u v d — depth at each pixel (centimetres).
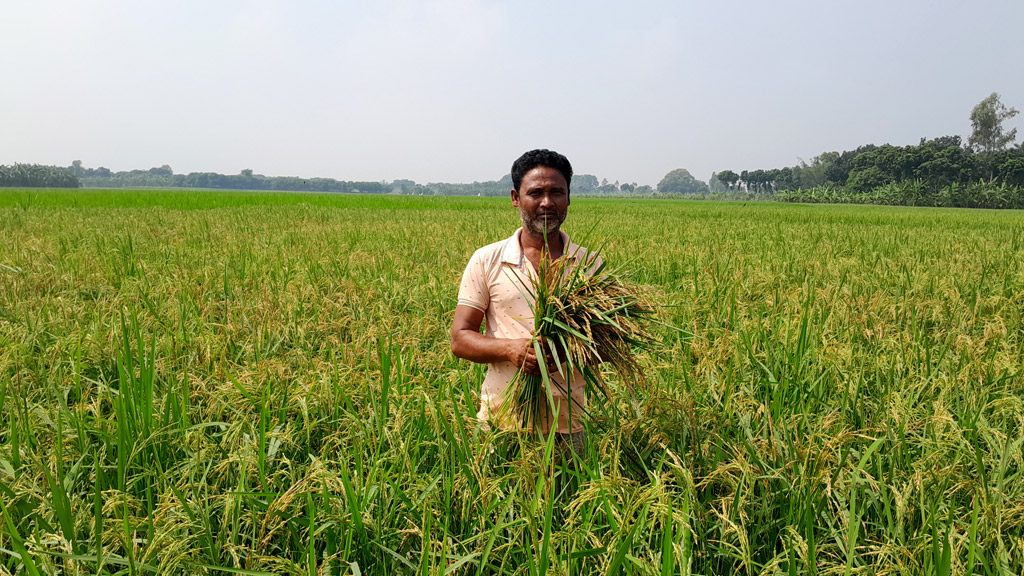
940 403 318
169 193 5706
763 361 422
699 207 5647
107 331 466
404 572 238
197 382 354
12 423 277
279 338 491
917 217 3309
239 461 272
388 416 332
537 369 269
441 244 1239
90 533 239
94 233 1356
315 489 256
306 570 222
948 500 265
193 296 617
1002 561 223
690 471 263
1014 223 2709
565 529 229
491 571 246
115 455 296
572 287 267
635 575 220
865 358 425
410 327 527
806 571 230
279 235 1462
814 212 4209
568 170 288
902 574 212
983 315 604
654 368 378
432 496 265
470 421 291
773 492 274
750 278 764
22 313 536
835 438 269
